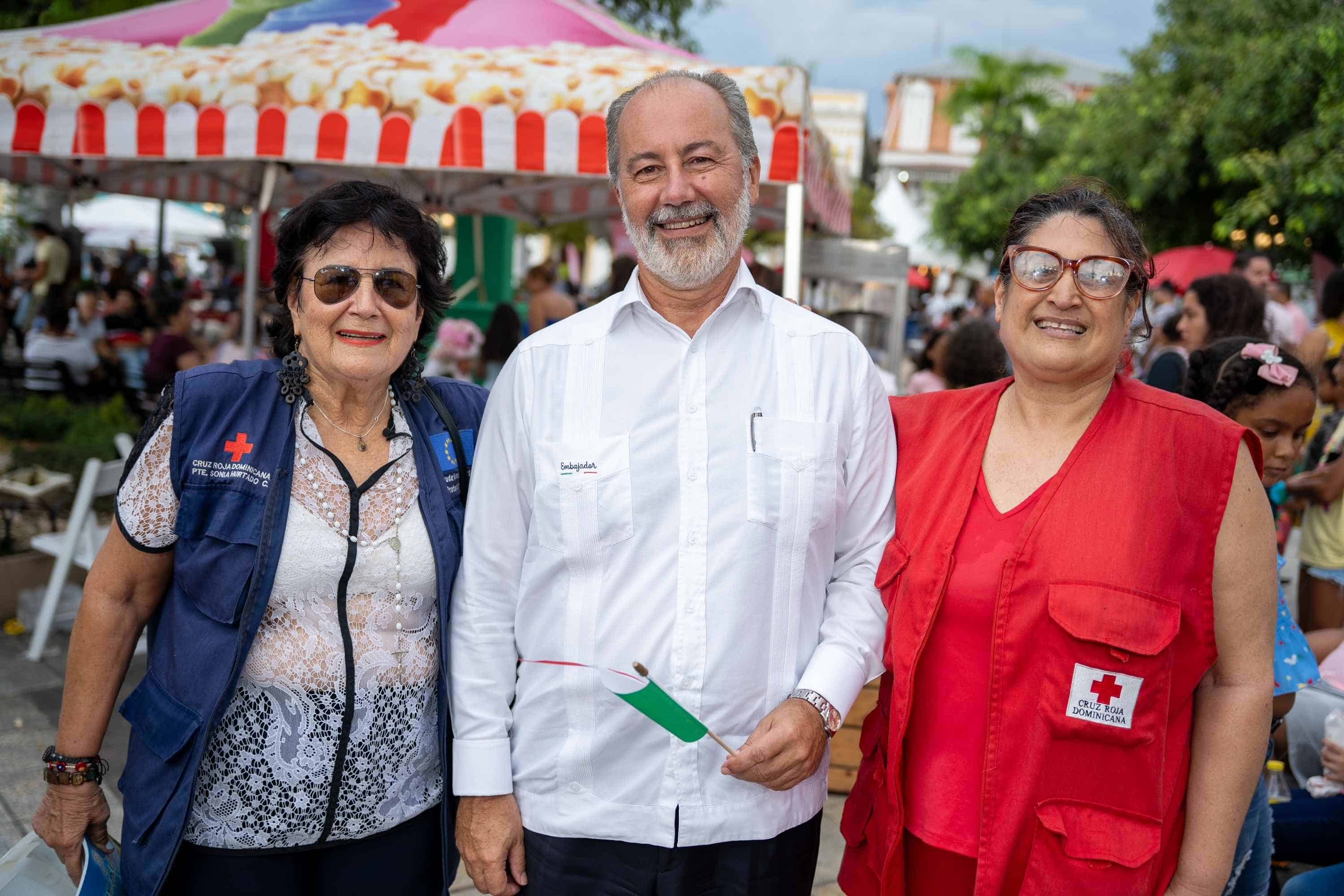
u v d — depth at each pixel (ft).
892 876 5.77
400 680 6.05
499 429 6.37
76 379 29.71
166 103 13.48
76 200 42.70
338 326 5.80
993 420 5.99
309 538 5.77
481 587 6.30
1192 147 46.85
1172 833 5.54
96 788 6.14
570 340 6.36
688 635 5.95
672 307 6.38
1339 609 13.01
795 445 6.15
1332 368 15.57
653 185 6.10
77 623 5.93
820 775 6.45
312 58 13.64
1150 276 5.61
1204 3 48.14
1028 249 5.45
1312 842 8.75
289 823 5.82
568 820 6.07
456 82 13.16
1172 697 5.43
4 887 5.81
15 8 31.58
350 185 6.01
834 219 21.33
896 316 23.29
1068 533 5.34
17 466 22.08
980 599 5.52
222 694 5.65
